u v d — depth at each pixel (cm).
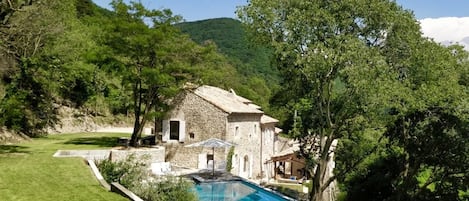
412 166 3186
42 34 3272
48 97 4250
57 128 4334
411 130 2986
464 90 2598
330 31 2452
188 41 3192
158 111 3303
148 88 3173
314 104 2895
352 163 3019
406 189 3027
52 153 2480
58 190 1584
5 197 1432
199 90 3616
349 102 2514
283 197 2755
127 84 3127
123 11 3031
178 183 2064
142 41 2870
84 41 4531
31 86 3994
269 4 2567
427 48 2684
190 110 3381
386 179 3428
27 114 3869
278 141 5231
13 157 2258
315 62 2355
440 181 3127
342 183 3816
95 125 4994
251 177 3888
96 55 3005
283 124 5841
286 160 4278
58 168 1992
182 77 3195
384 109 2534
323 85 2603
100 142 3291
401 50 2680
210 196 2722
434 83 2648
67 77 4378
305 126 3231
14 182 1659
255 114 3938
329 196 3716
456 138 2698
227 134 3294
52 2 3041
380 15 2464
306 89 2838
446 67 2675
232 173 3300
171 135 3497
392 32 2588
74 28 4731
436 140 2805
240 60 10988
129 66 3075
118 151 2611
